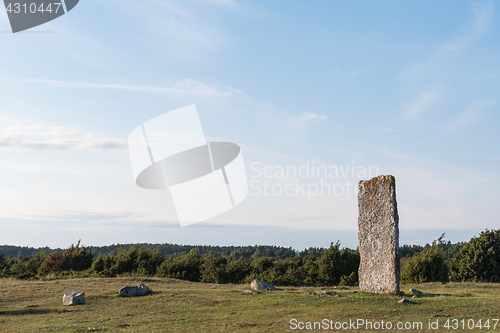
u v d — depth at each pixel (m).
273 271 36.59
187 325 14.61
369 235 20.06
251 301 19.25
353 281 34.53
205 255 44.12
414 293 19.97
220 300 19.98
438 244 33.25
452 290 23.11
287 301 18.66
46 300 21.12
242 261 41.97
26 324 15.50
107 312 17.73
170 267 41.00
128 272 41.88
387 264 19.20
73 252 45.81
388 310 15.67
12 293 23.05
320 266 37.03
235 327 13.88
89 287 25.73
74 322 15.76
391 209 19.39
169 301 20.11
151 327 14.46
